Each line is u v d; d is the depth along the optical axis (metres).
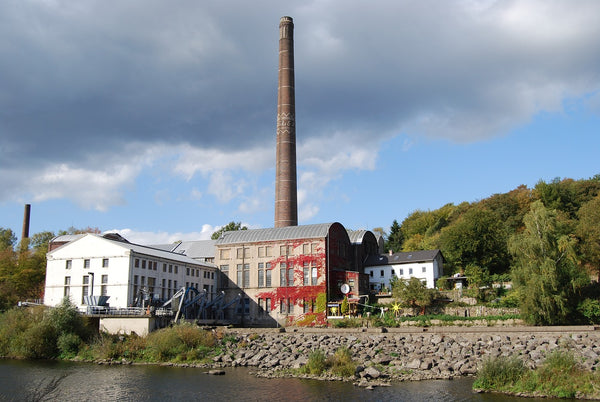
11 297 83.56
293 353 52.06
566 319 57.28
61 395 36.91
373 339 54.38
